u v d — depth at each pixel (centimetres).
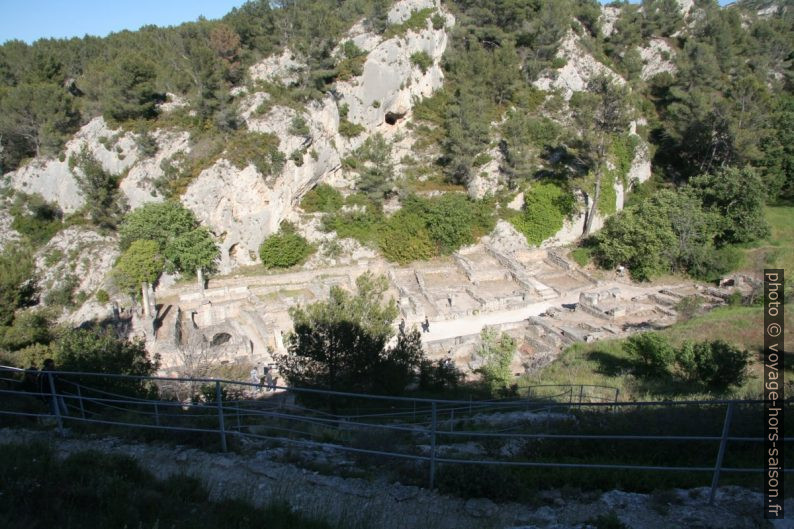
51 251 5000
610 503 936
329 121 5428
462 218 4850
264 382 2473
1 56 7325
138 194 4888
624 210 4791
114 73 5438
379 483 1020
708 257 4509
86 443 1184
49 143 5653
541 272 4825
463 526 870
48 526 779
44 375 1456
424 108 6494
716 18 7962
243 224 4762
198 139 5012
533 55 6831
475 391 2181
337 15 6525
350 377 1798
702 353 2161
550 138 5816
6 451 1027
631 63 7450
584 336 3372
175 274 4503
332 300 1914
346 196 5356
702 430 1217
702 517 878
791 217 5553
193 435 1209
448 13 7100
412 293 4325
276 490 984
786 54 7988
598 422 1355
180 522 826
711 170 6009
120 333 3550
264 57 6022
